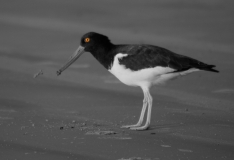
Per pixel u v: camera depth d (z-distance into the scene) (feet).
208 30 77.82
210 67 39.68
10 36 75.46
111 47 42.45
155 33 76.84
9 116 41.78
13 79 54.03
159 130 38.81
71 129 38.60
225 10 91.30
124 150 33.99
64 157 32.68
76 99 47.47
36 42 71.72
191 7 94.17
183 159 32.32
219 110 43.88
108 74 57.21
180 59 39.60
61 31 78.54
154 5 96.78
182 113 43.14
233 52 65.31
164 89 50.98
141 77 40.22
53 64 60.75
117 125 40.09
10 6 97.40
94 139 36.24
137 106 45.62
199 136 37.24
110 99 47.75
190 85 51.88
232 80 53.01
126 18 87.04
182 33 76.59
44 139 36.11
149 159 32.22
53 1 101.09
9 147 34.45
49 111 43.52
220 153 33.53
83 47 43.29
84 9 94.12
